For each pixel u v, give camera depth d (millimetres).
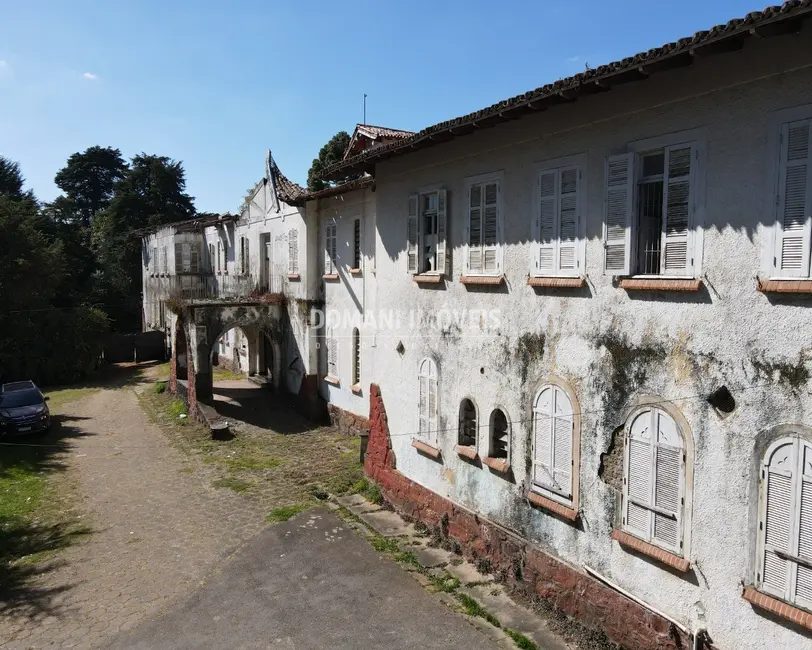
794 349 5559
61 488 13992
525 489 8750
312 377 19234
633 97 6961
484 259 9430
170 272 30062
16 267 28016
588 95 7473
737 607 6059
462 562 9836
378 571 9633
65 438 18281
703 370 6332
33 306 28656
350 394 17500
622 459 7254
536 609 8406
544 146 8242
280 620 8359
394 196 11773
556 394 8172
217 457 15812
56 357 27844
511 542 8945
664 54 6004
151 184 46062
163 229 32000
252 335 24672
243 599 8938
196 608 8734
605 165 7332
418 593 8961
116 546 10875
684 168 6484
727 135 6062
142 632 8172
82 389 26547
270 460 15492
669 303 6680
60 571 9961
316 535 11016
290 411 20094
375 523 11453
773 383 5723
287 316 20828
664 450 6738
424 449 10922
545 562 8336
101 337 30375
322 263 18938
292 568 9820
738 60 5918
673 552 6664
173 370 23719
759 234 5812
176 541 11000
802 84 5457
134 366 32656
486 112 8305
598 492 7582
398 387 11898
